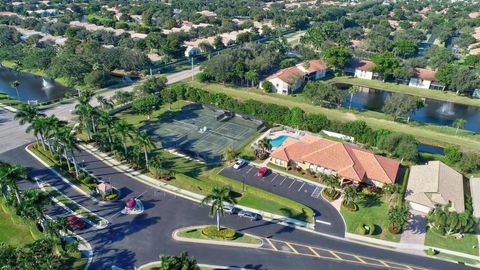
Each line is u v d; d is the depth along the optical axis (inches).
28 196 2460.6
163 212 2891.2
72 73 5856.3
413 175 3373.5
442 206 2901.1
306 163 3518.7
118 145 3784.5
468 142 4202.8
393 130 4458.7
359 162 3425.2
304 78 6190.9
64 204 2942.9
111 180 3294.8
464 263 2476.6
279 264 2415.1
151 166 3378.4
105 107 4549.7
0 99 5226.4
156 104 4690.0
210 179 3373.5
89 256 2427.4
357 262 2453.2
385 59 6245.1
